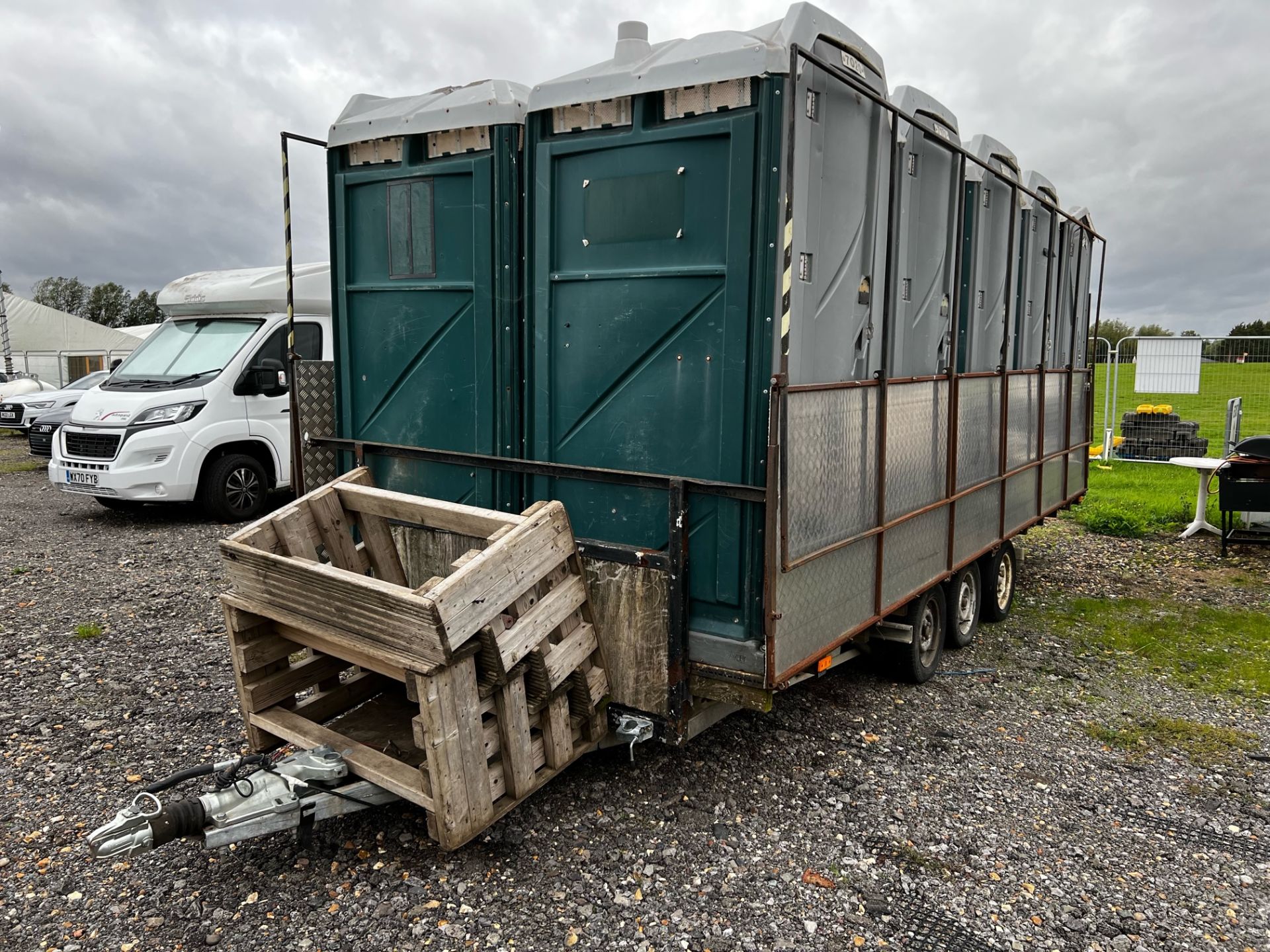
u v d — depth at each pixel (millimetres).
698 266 3496
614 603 3656
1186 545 9547
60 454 9516
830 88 3611
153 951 2775
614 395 3816
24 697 4785
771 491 3166
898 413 4316
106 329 36844
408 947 2807
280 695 3785
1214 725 4781
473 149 4152
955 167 5125
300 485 4984
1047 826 3686
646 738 3588
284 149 4664
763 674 3348
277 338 9930
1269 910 3129
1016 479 6566
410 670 2928
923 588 4812
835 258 3779
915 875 3289
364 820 3543
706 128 3395
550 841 3416
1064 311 7992
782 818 3650
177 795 3754
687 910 3027
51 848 3355
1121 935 2971
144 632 5957
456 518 3479
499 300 4113
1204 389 15094
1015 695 5176
